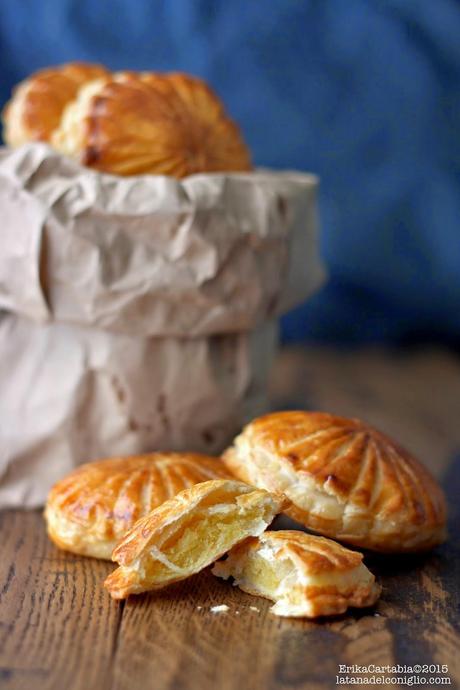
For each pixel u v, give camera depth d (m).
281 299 0.75
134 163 0.72
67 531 0.65
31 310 0.71
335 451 0.65
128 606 0.60
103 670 0.55
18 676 0.55
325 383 0.99
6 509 0.73
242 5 1.07
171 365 0.72
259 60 1.08
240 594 0.61
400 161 1.10
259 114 1.10
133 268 0.70
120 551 0.61
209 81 1.09
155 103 0.73
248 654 0.56
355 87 1.09
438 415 0.91
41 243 0.69
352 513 0.63
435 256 1.11
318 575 0.59
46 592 0.61
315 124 1.10
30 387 0.72
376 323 1.15
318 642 0.57
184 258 0.70
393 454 0.66
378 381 1.00
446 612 0.60
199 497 0.61
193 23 1.07
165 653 0.56
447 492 0.75
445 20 1.07
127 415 0.72
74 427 0.72
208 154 0.75
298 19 1.08
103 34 1.07
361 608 0.60
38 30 1.07
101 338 0.71
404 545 0.64
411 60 1.08
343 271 1.13
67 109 0.76
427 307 1.13
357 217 1.11
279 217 0.73
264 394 0.78
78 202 0.69
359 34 1.08
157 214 0.69
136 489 0.65
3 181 0.69
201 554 0.61
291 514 0.63
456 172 1.10
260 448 0.65
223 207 0.70
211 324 0.72
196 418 0.74
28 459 0.73
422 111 1.09
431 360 1.09
